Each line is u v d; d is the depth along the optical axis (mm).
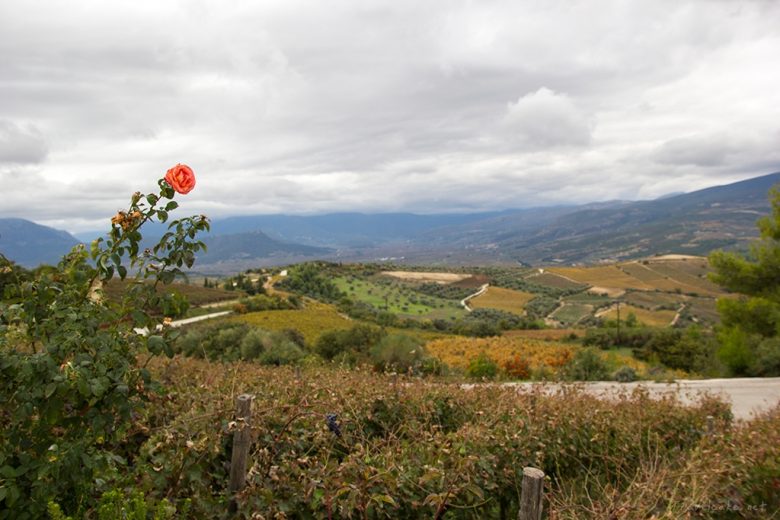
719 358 23016
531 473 2596
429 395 5891
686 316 82688
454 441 3955
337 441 3988
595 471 5273
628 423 6055
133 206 2285
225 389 4754
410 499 3074
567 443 5383
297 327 49281
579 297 107062
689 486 3547
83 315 2072
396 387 5812
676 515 3000
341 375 6078
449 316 82688
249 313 58719
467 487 3113
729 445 4789
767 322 21234
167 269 2336
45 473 1931
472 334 56812
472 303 99062
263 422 3494
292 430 3736
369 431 4875
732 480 3936
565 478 5301
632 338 43219
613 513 2971
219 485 3100
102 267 2178
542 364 28422
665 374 22578
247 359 20797
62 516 1870
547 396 6926
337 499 2768
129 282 2285
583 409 6168
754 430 5422
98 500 2322
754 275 21078
